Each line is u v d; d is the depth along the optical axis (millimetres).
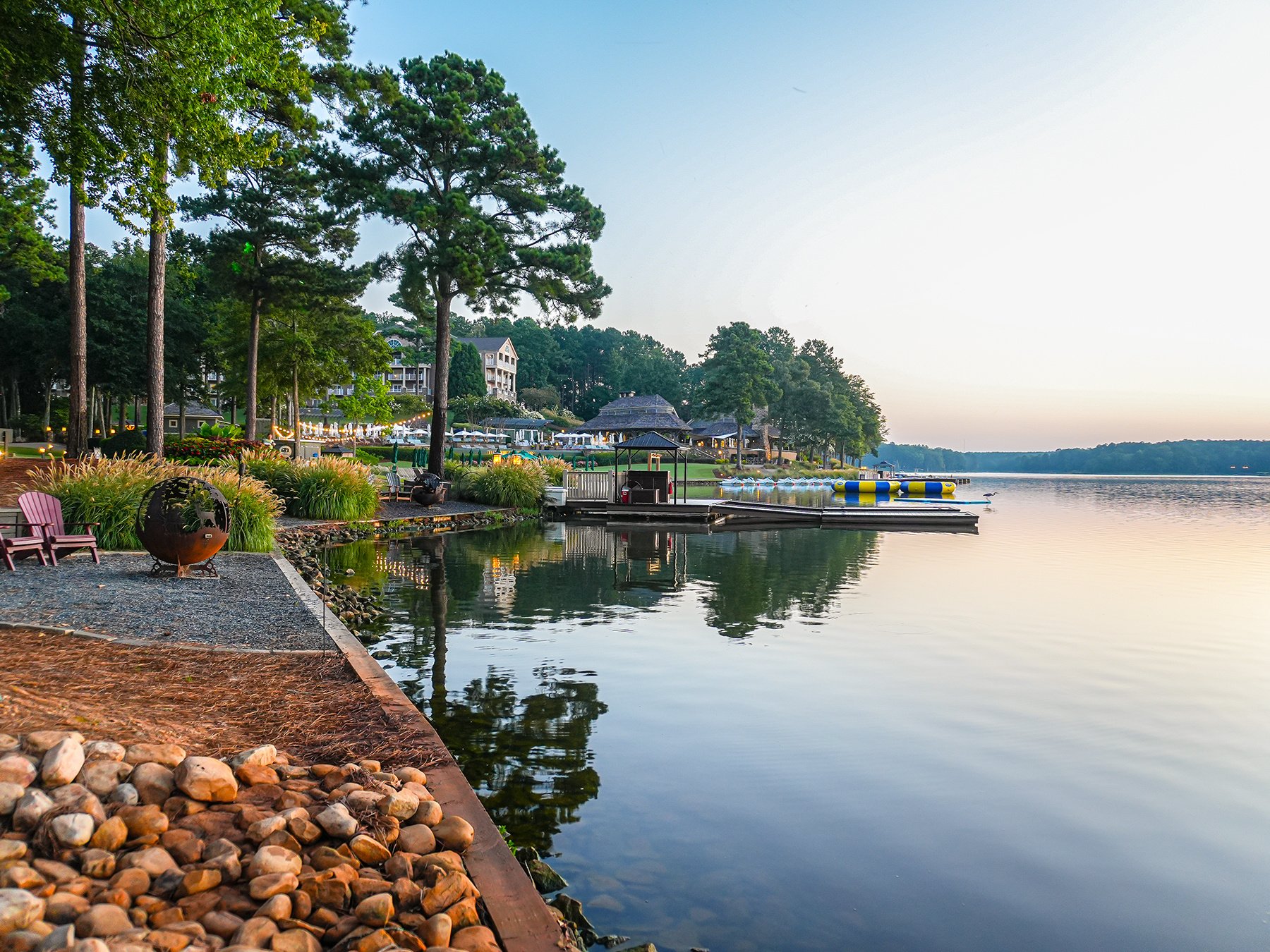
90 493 14750
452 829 4020
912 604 14000
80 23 11031
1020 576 17938
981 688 8617
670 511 32875
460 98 31906
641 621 12086
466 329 158875
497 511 31078
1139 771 6250
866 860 4762
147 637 7637
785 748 6660
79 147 11453
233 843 3568
